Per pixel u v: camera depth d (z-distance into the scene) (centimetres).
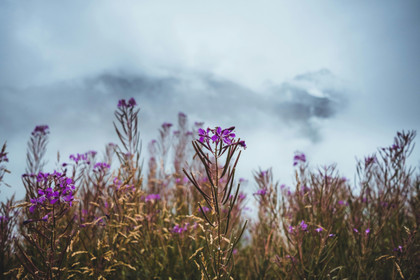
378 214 266
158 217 293
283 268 243
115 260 223
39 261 206
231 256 184
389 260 256
